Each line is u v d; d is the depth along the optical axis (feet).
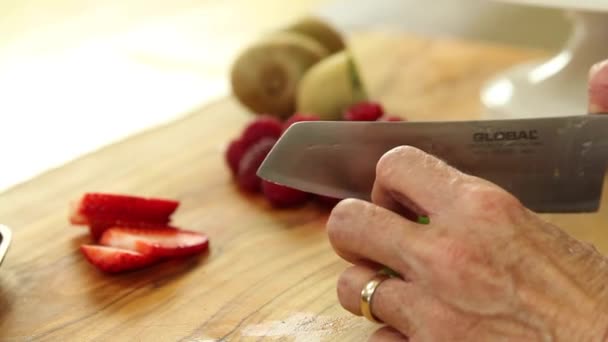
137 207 2.07
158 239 2.03
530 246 1.60
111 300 1.90
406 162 1.65
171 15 3.64
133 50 3.20
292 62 2.54
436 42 3.13
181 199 2.23
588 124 1.86
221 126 2.57
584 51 2.47
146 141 2.49
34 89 2.89
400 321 1.63
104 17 3.64
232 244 2.06
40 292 1.92
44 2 3.84
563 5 2.16
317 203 2.20
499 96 2.57
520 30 3.38
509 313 1.58
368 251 1.65
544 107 2.46
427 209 1.62
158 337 1.81
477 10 3.50
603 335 1.56
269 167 1.85
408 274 1.62
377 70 2.91
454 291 1.58
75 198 2.23
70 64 3.08
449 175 1.63
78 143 2.55
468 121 1.86
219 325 1.83
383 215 1.64
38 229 2.12
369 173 1.87
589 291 1.59
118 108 2.75
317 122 1.85
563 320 1.57
